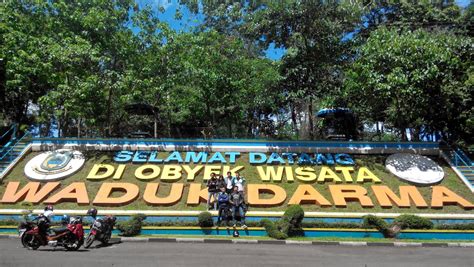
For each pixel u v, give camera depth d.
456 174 23.16
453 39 26.89
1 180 21.41
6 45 25.44
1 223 17.58
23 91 28.30
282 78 29.50
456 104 28.14
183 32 29.95
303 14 29.56
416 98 25.23
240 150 24.30
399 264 11.51
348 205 20.41
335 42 30.47
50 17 27.80
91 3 28.94
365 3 34.75
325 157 24.00
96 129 38.50
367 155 24.55
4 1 28.06
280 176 22.20
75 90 24.02
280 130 37.53
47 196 20.36
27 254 12.38
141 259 11.62
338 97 28.16
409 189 21.52
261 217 18.95
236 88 30.33
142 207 19.86
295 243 15.86
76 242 13.47
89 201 20.03
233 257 12.24
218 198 18.09
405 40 23.92
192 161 23.30
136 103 27.73
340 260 12.08
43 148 24.08
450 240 16.83
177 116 35.41
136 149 24.09
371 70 24.22
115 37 27.98
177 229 17.27
